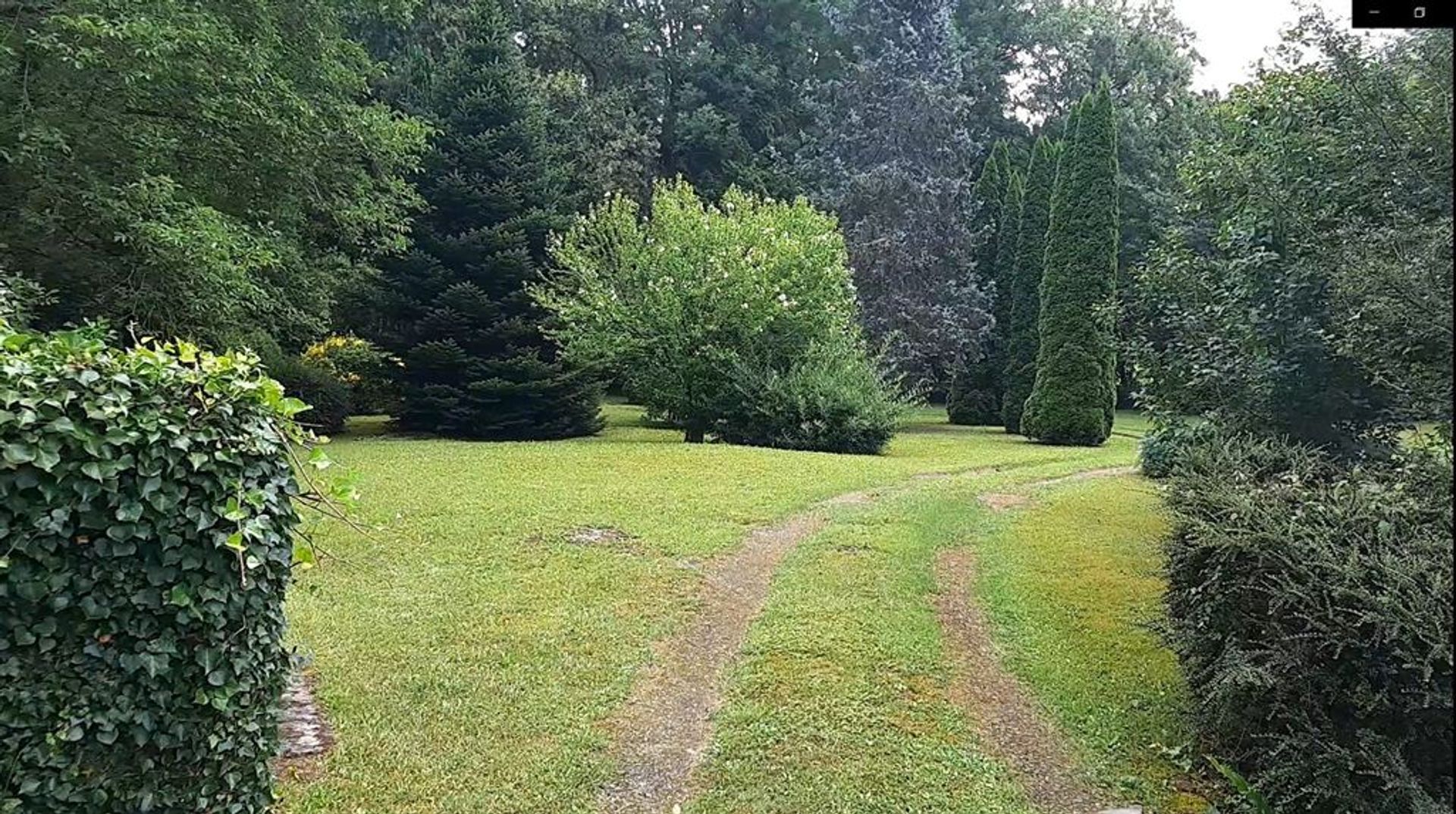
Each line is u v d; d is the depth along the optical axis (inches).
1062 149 714.2
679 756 160.9
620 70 1127.0
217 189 463.2
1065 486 441.7
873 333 857.5
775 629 219.0
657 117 1102.4
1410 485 147.2
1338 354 198.5
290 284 530.0
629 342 575.2
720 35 1222.9
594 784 148.6
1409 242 158.1
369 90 604.7
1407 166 183.3
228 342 472.4
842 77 1032.2
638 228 612.4
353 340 697.6
